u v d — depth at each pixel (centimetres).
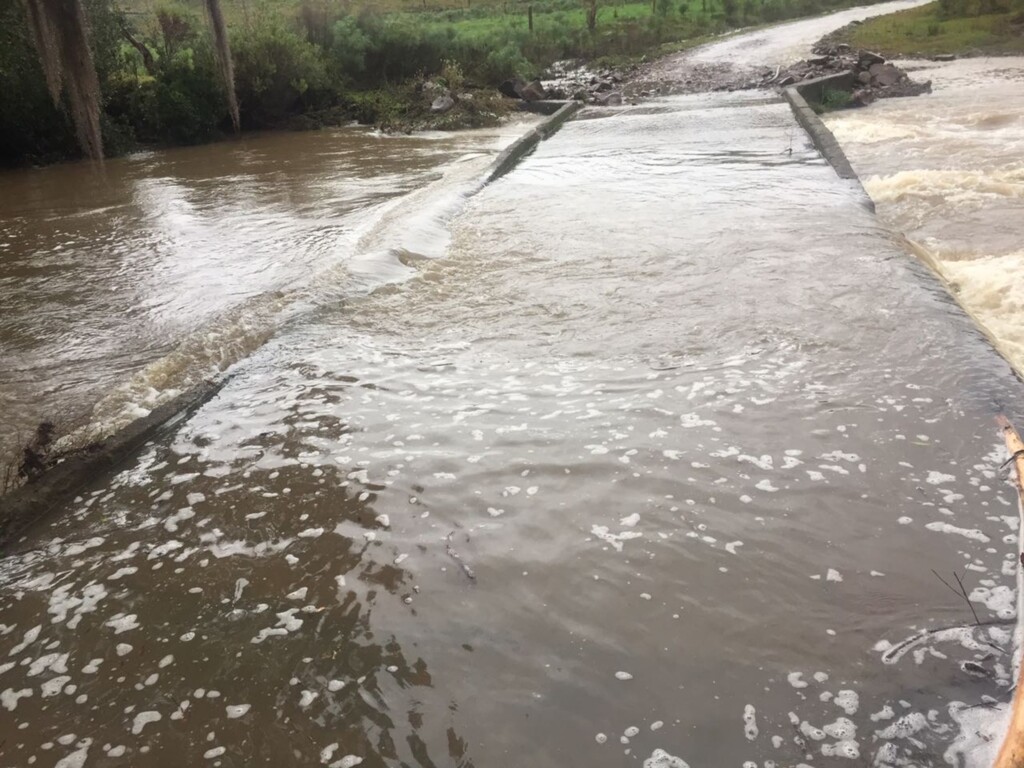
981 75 1936
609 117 1734
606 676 264
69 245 920
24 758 255
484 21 3719
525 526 345
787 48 2717
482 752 240
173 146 1798
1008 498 338
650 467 378
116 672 287
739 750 234
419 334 566
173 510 383
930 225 810
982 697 246
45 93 1544
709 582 303
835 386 438
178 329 614
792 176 978
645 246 722
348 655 283
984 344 471
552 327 556
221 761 247
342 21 2323
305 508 373
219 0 862
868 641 271
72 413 487
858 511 337
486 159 1255
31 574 347
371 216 934
